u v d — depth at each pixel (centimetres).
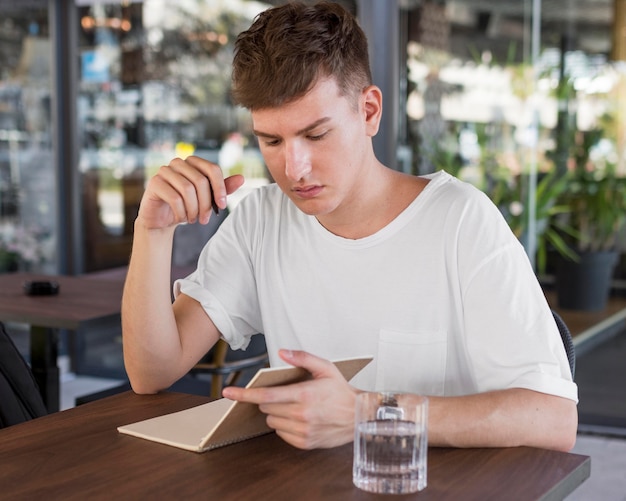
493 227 141
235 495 102
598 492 309
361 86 129
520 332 129
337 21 126
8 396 157
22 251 470
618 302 393
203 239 412
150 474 109
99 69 470
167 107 459
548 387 123
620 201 389
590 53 382
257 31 124
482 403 120
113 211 474
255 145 440
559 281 400
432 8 401
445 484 105
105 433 126
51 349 289
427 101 407
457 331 142
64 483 106
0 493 103
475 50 397
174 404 142
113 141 471
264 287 156
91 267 481
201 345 153
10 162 462
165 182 135
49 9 469
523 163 397
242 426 117
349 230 148
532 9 387
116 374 480
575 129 389
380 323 146
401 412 103
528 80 391
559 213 397
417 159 410
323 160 126
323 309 150
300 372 114
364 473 103
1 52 454
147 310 143
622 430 386
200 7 445
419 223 144
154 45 458
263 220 159
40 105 471
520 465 112
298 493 103
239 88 125
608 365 396
